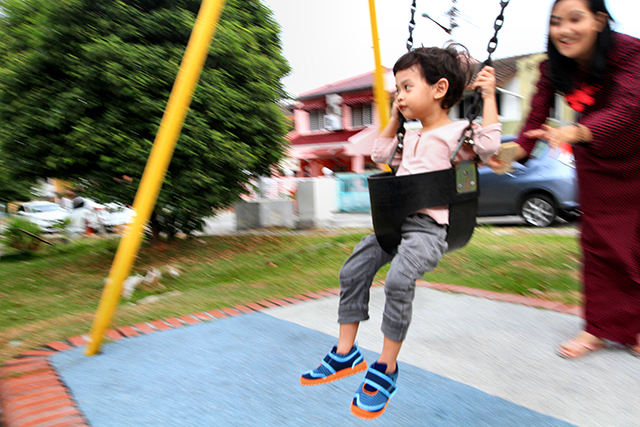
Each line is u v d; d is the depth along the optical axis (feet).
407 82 5.83
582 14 7.21
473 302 12.47
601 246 8.55
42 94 21.76
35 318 13.64
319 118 88.22
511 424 6.66
